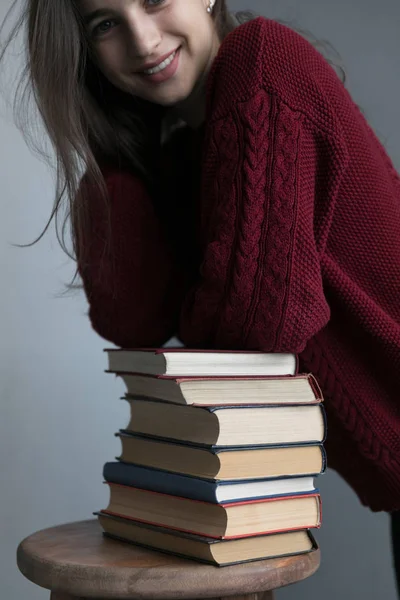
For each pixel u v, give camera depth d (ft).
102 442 5.27
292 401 2.68
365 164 3.01
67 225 4.93
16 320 5.00
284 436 2.63
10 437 4.98
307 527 2.64
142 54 3.13
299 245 2.77
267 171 2.82
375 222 3.05
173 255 3.78
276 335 2.74
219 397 2.58
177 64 3.21
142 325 3.72
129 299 3.67
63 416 5.14
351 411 3.17
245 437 2.55
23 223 5.00
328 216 2.95
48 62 3.35
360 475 3.33
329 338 3.19
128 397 2.90
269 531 2.53
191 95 3.42
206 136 3.09
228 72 2.99
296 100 2.89
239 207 2.82
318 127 2.90
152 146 3.84
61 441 5.13
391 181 3.27
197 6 3.22
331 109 2.92
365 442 3.18
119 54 3.24
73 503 5.17
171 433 2.72
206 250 2.90
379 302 3.12
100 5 3.12
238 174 2.84
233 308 2.81
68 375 5.16
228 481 2.47
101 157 3.74
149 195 3.77
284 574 2.45
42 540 2.85
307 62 2.97
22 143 4.95
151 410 2.83
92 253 3.64
